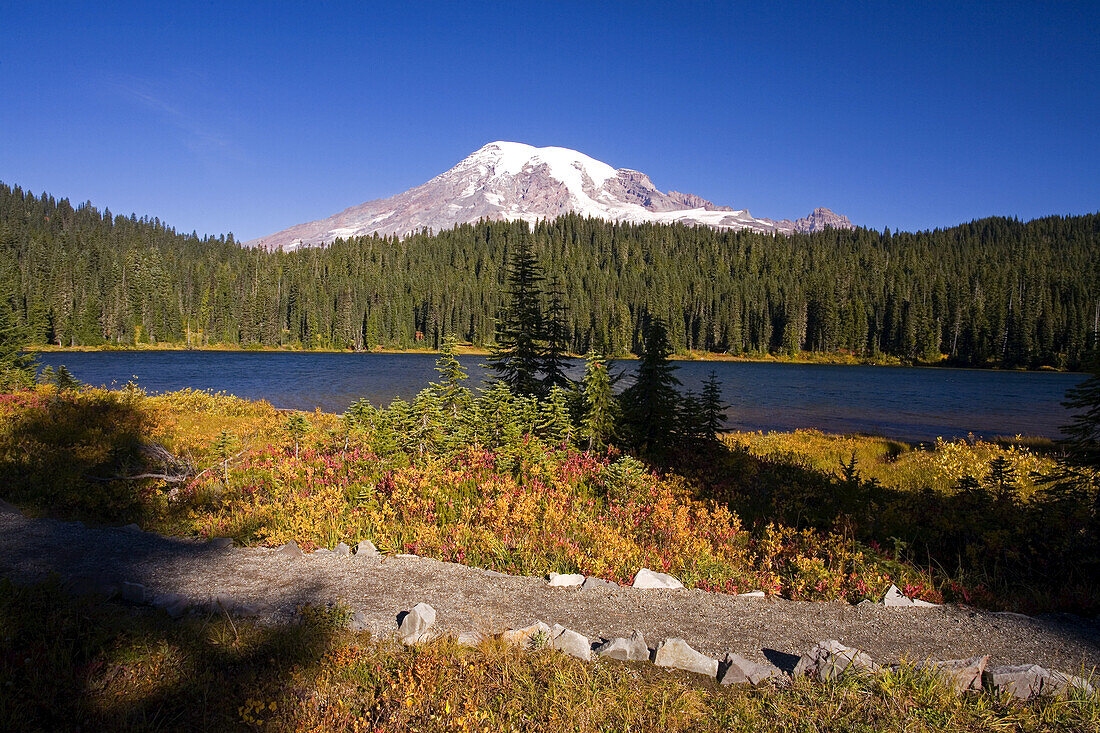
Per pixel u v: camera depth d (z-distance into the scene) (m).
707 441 15.84
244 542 8.07
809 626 5.82
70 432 15.33
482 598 6.21
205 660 4.80
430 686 4.41
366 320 119.25
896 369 94.62
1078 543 7.89
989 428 31.58
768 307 121.75
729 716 4.23
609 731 4.05
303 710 4.21
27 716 4.01
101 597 5.93
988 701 4.45
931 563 8.15
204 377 52.22
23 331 27.00
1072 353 90.88
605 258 186.75
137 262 125.25
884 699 4.43
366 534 8.54
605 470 11.30
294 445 14.05
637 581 6.80
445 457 11.87
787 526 9.58
